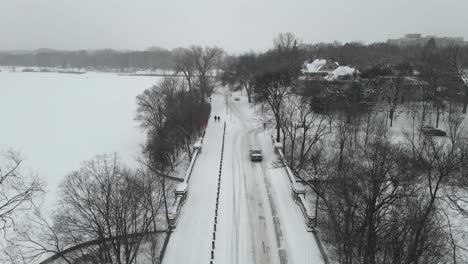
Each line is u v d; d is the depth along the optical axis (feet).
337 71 261.85
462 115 197.16
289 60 318.24
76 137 215.51
